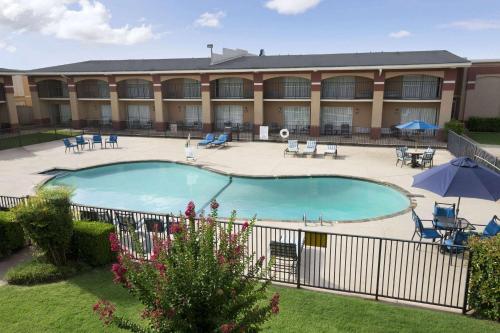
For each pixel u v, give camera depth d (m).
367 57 30.53
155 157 23.00
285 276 8.51
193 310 4.45
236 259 4.86
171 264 4.57
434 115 28.81
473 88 31.92
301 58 32.91
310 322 6.55
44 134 32.47
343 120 30.97
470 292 6.89
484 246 6.67
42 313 6.86
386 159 21.80
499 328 6.41
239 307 4.66
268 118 32.69
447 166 9.36
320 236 7.93
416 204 13.80
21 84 40.19
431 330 6.33
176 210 14.84
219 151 24.94
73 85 35.62
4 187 16.42
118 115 34.94
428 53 30.84
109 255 8.97
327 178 18.33
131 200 16.16
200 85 33.91
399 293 7.54
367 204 15.19
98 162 21.55
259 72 29.72
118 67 35.81
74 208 11.27
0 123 33.81
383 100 27.72
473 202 14.05
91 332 6.31
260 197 16.17
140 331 4.48
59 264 8.54
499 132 31.64
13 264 9.11
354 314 6.82
